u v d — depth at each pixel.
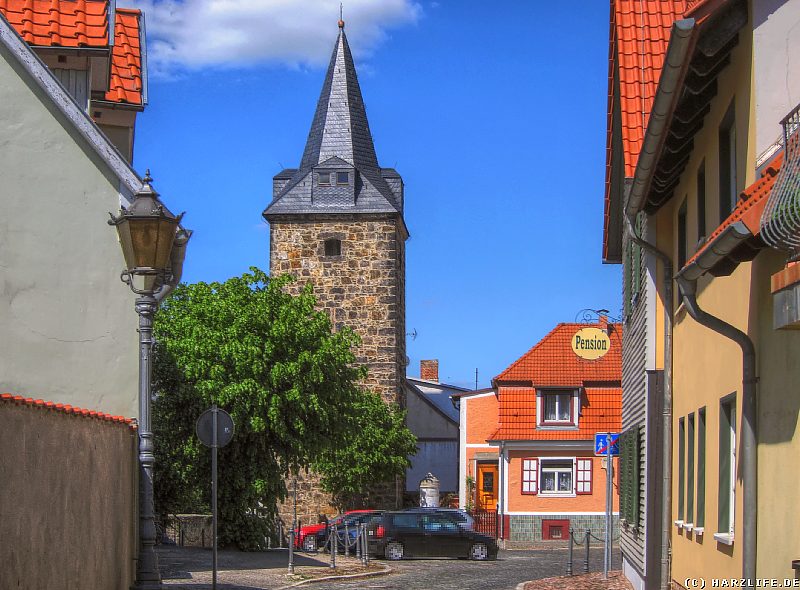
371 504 55.78
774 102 10.79
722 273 10.52
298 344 33.75
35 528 11.02
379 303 59.38
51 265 18.23
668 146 14.87
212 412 19.62
